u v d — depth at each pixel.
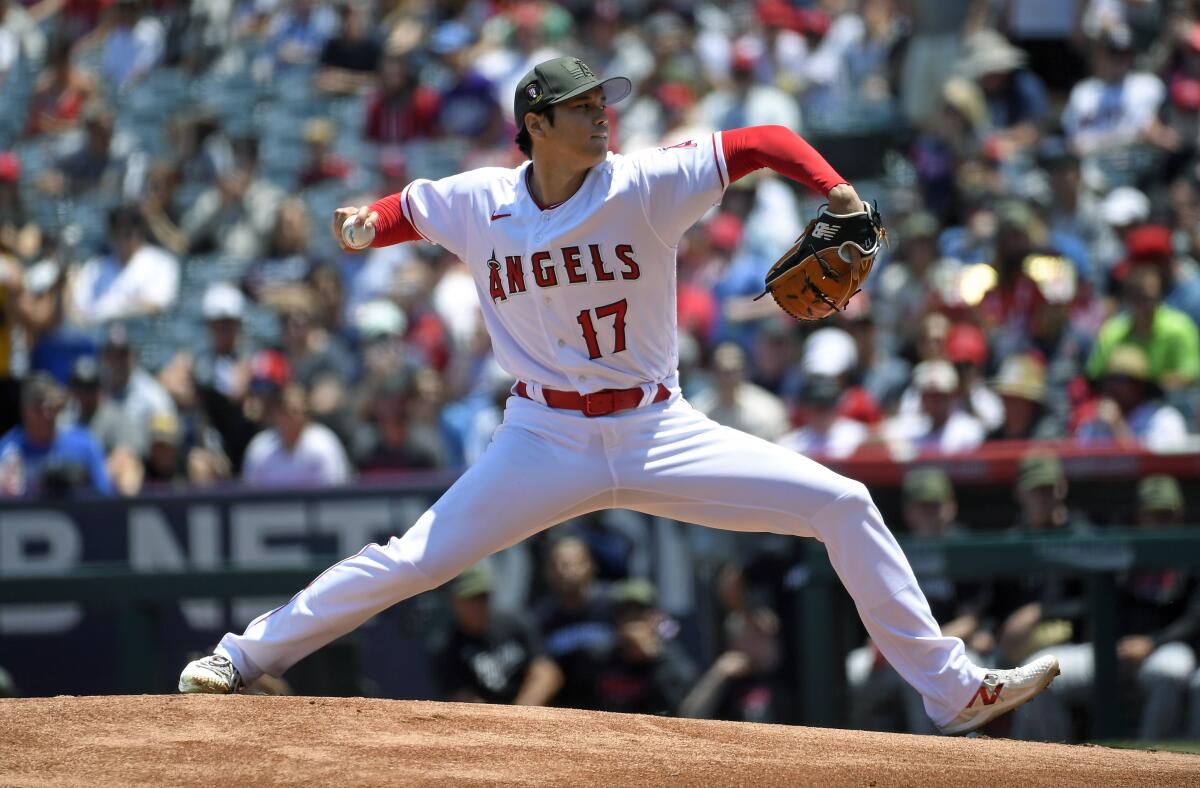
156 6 54.81
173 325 41.78
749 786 12.14
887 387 32.94
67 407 35.72
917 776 12.74
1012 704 15.46
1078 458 26.94
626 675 26.33
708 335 36.25
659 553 27.94
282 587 27.78
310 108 48.69
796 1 48.44
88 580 28.12
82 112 52.88
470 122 45.97
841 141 42.31
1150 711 24.78
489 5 52.88
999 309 33.38
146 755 12.70
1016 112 40.59
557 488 14.94
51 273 43.38
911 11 42.84
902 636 15.39
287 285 40.28
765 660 26.81
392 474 32.06
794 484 14.96
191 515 29.42
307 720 13.93
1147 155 38.50
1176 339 30.77
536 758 12.93
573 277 14.54
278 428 32.44
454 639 26.41
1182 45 39.59
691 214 14.53
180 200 45.84
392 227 15.27
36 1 60.69
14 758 12.60
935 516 26.05
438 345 38.03
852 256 14.31
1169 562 24.28
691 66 45.91
